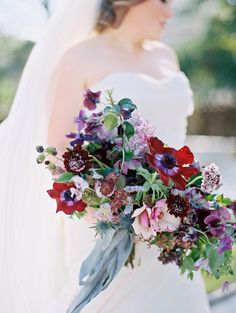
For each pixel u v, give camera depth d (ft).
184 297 8.58
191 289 8.75
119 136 7.57
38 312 9.16
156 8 9.72
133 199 7.59
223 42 59.72
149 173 7.52
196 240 7.61
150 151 7.43
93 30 9.76
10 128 9.24
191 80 60.70
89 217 8.27
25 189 9.12
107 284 8.09
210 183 7.50
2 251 9.04
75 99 9.18
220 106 60.34
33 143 9.18
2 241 9.04
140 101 9.48
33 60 9.37
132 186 7.46
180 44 60.34
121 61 9.78
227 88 60.75
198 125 60.90
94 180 7.43
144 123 7.73
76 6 9.52
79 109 9.14
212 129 60.64
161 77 10.27
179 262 7.66
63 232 9.34
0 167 9.22
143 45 10.55
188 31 60.03
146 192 7.55
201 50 60.13
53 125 9.07
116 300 8.48
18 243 9.07
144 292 8.44
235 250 18.89
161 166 7.38
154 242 7.67
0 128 9.46
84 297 8.11
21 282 9.07
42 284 9.21
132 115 7.87
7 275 9.00
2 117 52.54
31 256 9.16
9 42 50.47
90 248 9.03
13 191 9.08
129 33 9.87
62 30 9.47
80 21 9.56
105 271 8.10
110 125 7.50
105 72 9.48
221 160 47.47
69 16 9.50
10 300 9.05
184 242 7.52
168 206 7.39
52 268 9.27
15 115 9.26
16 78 52.60
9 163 9.14
